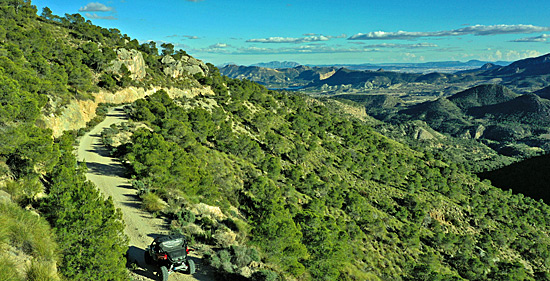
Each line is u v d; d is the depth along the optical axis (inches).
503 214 4419.3
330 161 4367.6
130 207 856.3
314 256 820.6
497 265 2918.3
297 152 3912.4
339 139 6373.0
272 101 6589.6
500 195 5324.8
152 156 1093.1
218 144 2883.9
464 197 4815.5
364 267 1690.5
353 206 2997.0
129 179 1235.2
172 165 1147.3
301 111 7130.9
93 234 424.2
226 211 1215.6
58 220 437.7
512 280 2635.3
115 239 455.5
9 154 738.2
